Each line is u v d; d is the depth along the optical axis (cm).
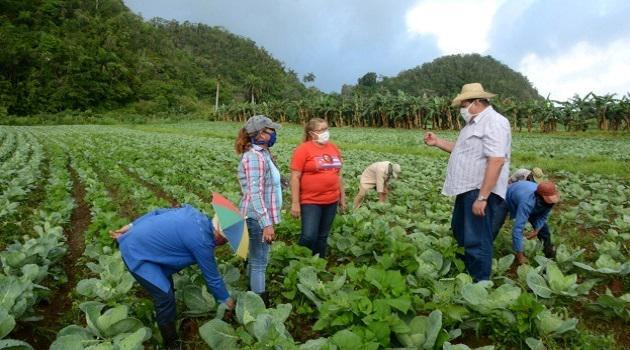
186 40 15462
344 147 2498
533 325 388
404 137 3338
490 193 502
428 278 470
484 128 491
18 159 1711
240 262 558
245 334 353
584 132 3703
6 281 398
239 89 12756
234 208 379
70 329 366
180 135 3897
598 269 512
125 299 441
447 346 329
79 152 2078
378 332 335
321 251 582
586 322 450
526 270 498
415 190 1055
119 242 373
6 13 10431
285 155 1975
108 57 9738
